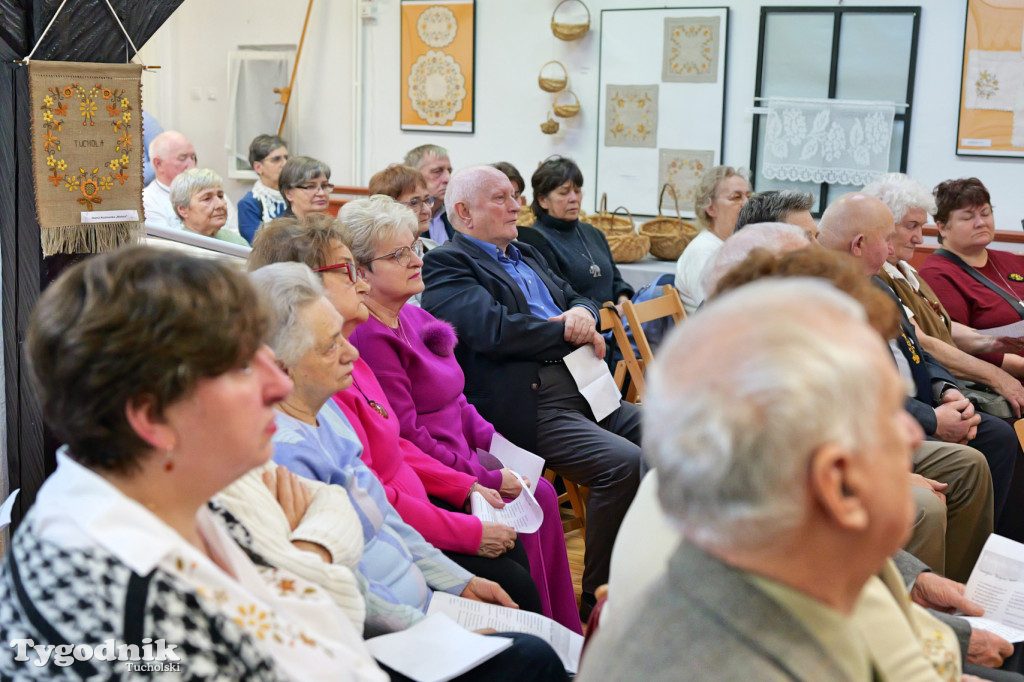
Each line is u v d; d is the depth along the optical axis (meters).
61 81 2.07
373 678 1.17
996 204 5.29
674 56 5.83
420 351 2.57
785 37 5.56
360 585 1.59
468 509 2.31
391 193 3.55
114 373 0.94
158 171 4.92
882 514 0.77
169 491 1.02
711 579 0.81
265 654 1.01
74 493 0.97
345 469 1.79
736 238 1.88
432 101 6.57
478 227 3.18
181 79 7.44
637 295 3.89
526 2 6.19
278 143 5.36
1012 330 3.70
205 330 0.97
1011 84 5.14
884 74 5.39
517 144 6.39
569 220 4.06
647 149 6.00
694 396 0.77
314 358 1.74
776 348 0.76
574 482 2.93
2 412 2.18
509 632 1.67
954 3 5.20
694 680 0.78
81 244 2.15
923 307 3.49
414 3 6.50
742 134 5.76
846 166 5.49
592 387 3.02
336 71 6.88
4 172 2.09
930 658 1.15
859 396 0.75
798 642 0.79
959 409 2.98
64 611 0.91
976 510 2.73
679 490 0.79
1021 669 1.78
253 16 7.09
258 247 2.10
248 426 1.02
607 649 0.85
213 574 1.00
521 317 2.95
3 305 2.14
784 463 0.74
